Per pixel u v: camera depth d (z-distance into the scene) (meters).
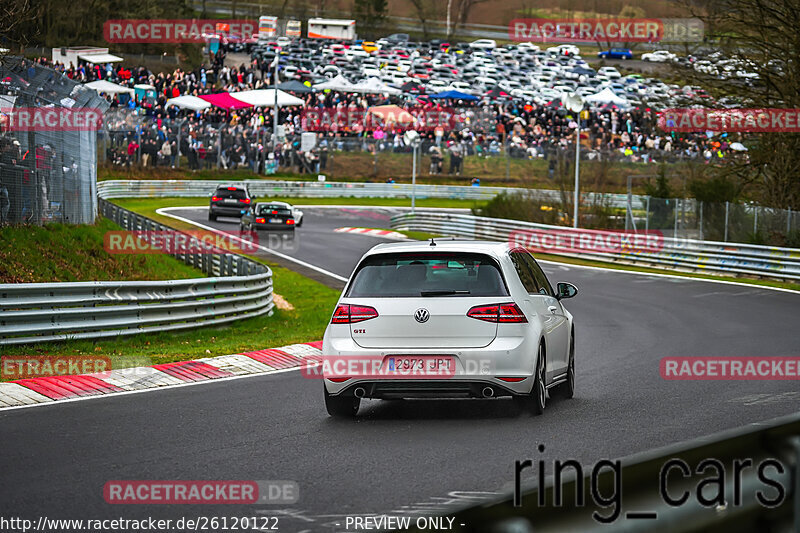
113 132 158.38
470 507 6.92
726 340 49.41
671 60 108.12
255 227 122.31
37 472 20.50
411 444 23.47
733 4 103.69
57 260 59.75
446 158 184.50
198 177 165.50
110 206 91.94
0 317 38.00
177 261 78.12
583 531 7.82
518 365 26.36
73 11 191.88
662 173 115.62
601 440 23.72
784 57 102.00
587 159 165.88
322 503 17.83
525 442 23.53
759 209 96.06
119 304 44.38
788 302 71.19
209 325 50.94
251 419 27.33
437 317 26.41
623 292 78.56
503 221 117.94
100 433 25.11
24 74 60.66
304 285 82.31
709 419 26.81
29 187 61.88
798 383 34.44
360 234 129.00
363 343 26.64
